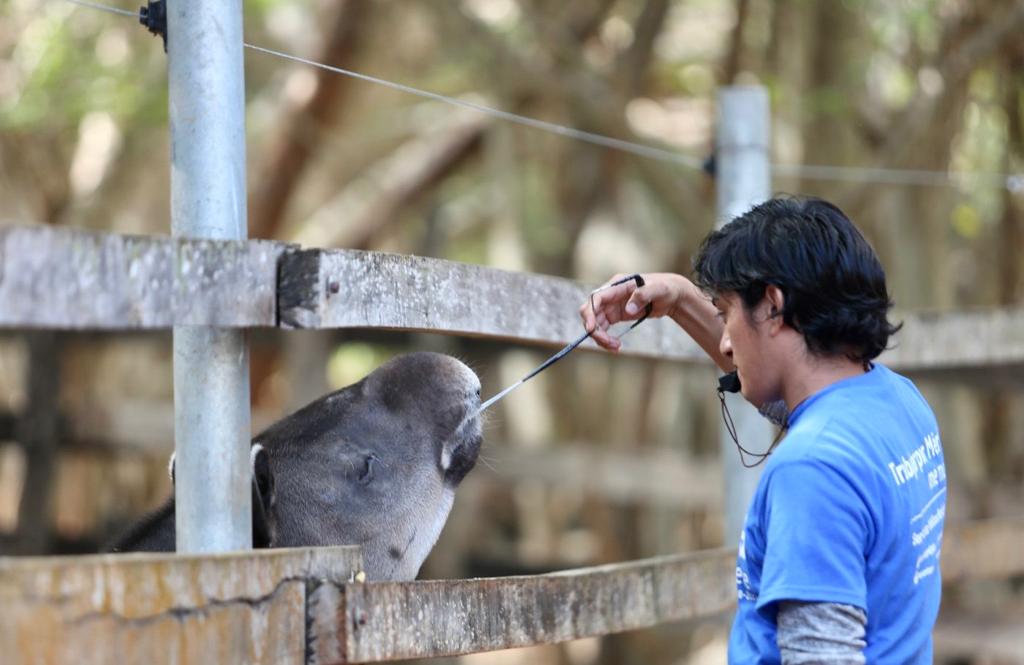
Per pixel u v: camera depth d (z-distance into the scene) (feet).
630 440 101.91
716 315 23.59
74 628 14.64
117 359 86.89
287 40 88.84
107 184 88.28
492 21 83.97
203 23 19.22
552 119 82.89
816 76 72.74
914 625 17.97
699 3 94.94
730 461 32.60
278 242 17.63
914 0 64.39
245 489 18.86
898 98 80.33
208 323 16.61
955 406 66.44
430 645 19.62
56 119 78.28
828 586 16.55
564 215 90.43
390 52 97.04
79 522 83.25
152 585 15.49
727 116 33.94
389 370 25.68
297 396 67.46
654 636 86.89
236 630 16.60
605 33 87.86
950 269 73.20
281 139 83.05
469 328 22.21
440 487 25.27
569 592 23.35
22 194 87.35
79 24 76.59
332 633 17.94
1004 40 63.82
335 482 24.30
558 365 81.56
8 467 83.56
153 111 77.61
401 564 24.84
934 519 18.69
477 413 25.52
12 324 14.21
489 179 103.60
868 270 18.08
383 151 103.45
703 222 70.90
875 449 17.48
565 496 115.24
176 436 18.89
